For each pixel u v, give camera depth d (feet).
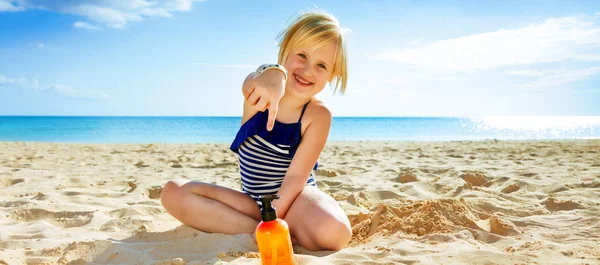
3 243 7.55
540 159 22.90
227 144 41.29
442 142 42.93
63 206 10.67
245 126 8.02
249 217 7.72
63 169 19.17
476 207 9.75
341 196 12.44
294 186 7.45
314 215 7.16
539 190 13.15
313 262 5.89
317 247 7.22
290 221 7.42
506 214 9.70
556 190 12.63
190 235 7.78
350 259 6.30
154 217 9.67
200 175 17.58
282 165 7.88
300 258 6.09
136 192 13.29
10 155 25.44
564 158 23.40
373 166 20.18
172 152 29.30
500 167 19.07
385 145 37.35
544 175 16.01
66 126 122.83
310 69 7.48
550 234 7.84
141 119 220.84
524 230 8.15
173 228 8.66
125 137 76.07
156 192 13.67
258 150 7.88
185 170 19.20
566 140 43.83
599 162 20.99
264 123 7.84
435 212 8.36
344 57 7.79
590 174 16.22
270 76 6.34
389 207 8.93
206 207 7.73
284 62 7.79
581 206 10.10
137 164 21.47
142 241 7.61
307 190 7.68
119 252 6.79
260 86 6.21
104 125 131.85
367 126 138.00
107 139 70.38
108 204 11.42
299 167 7.59
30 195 12.82
